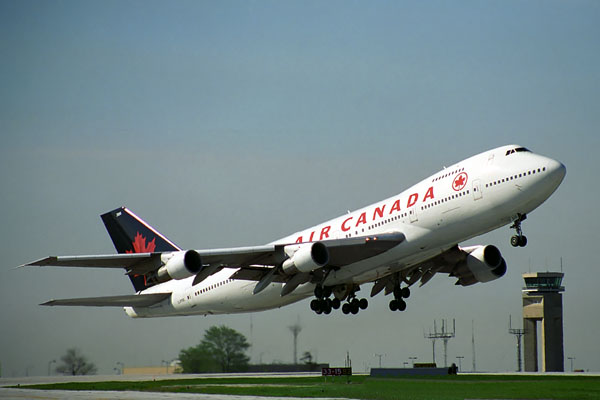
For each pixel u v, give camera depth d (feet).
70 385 128.26
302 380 123.24
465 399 76.89
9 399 91.09
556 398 75.72
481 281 134.41
